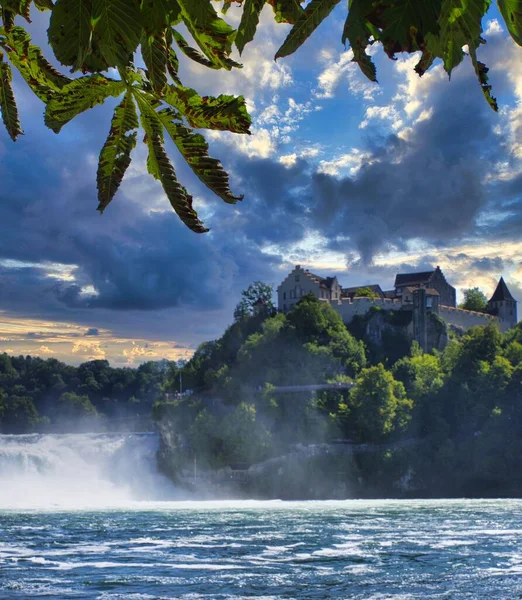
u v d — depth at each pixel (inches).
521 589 1107.9
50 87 127.6
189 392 7086.6
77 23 113.7
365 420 5590.6
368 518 2384.4
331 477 5521.7
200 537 1841.8
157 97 126.3
